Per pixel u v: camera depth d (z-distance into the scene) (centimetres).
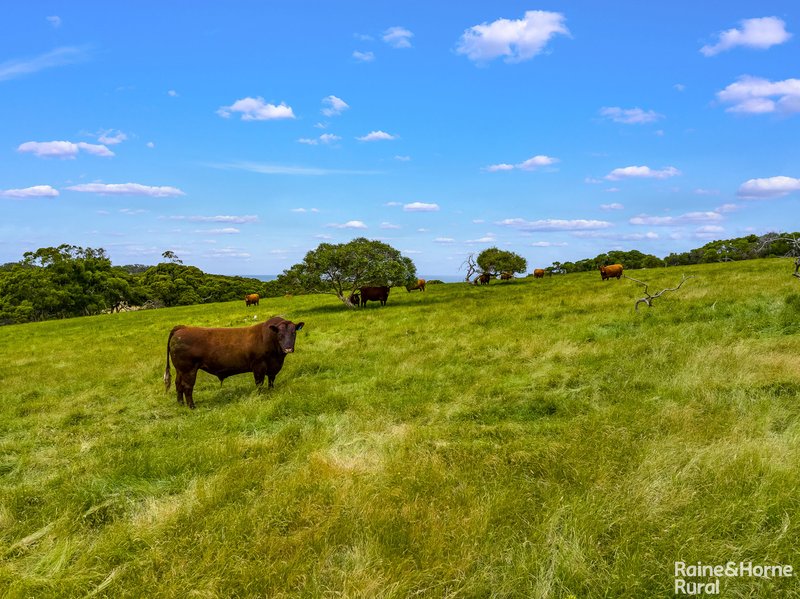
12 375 1375
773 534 346
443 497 439
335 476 500
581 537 357
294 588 338
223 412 799
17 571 383
